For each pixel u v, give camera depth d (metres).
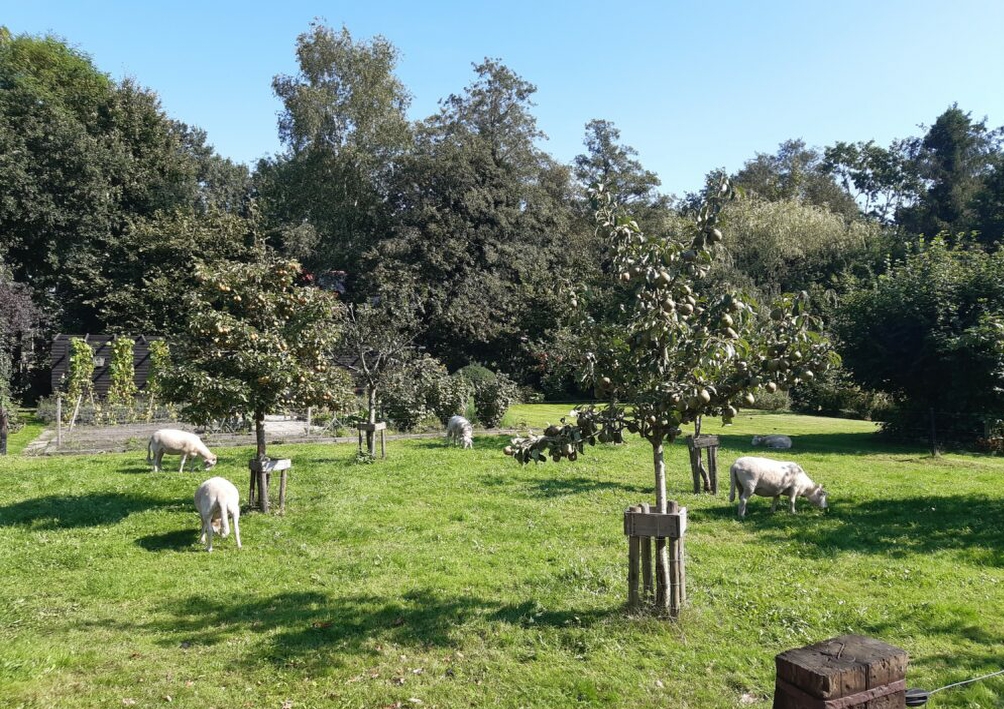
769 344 6.96
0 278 34.16
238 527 11.91
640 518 8.07
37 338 43.50
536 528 12.54
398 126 50.78
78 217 44.28
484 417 29.44
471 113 57.16
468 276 49.81
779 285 49.12
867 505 14.09
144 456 20.77
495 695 6.43
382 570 10.19
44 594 9.34
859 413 38.88
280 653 7.34
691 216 7.95
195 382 13.08
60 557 10.88
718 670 6.87
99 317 44.50
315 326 14.51
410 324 23.14
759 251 52.09
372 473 17.80
